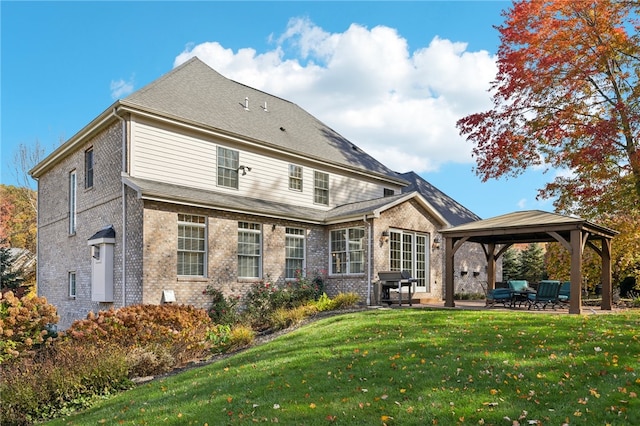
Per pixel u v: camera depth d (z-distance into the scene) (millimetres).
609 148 14883
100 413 6988
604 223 18578
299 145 20484
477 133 18156
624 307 15930
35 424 7078
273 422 5625
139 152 15180
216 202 15227
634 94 14961
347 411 5758
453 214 27438
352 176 22766
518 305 16203
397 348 8508
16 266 28703
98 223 16391
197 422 5910
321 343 9664
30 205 35812
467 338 8930
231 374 8078
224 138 17391
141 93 16344
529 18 16125
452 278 14875
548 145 17672
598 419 5137
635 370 6484
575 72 15680
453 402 5750
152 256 13930
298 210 19141
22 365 8953
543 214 14180
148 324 10797
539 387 6098
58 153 19609
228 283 15781
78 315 17344
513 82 16594
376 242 17672
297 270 18047
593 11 15539
